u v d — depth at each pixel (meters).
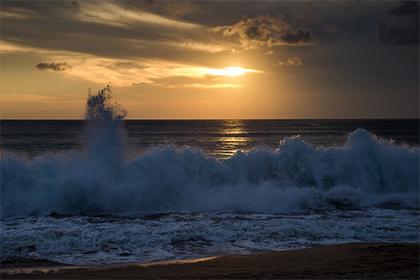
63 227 11.95
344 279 8.23
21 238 10.68
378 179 17.16
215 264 9.42
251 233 11.70
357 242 11.23
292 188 15.84
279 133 97.62
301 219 13.19
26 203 13.89
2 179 14.24
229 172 16.52
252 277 8.48
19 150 49.59
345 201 15.52
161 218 13.16
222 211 14.28
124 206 14.52
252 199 15.25
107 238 11.00
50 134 87.50
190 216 13.44
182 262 9.61
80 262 9.60
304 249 10.58
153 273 8.79
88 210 14.22
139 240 10.98
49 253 10.10
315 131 108.25
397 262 9.39
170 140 71.31
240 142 66.94
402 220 13.21
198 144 62.25
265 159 17.11
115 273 8.80
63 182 14.33
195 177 16.11
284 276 8.51
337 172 17.09
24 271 8.98
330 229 12.14
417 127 134.25
